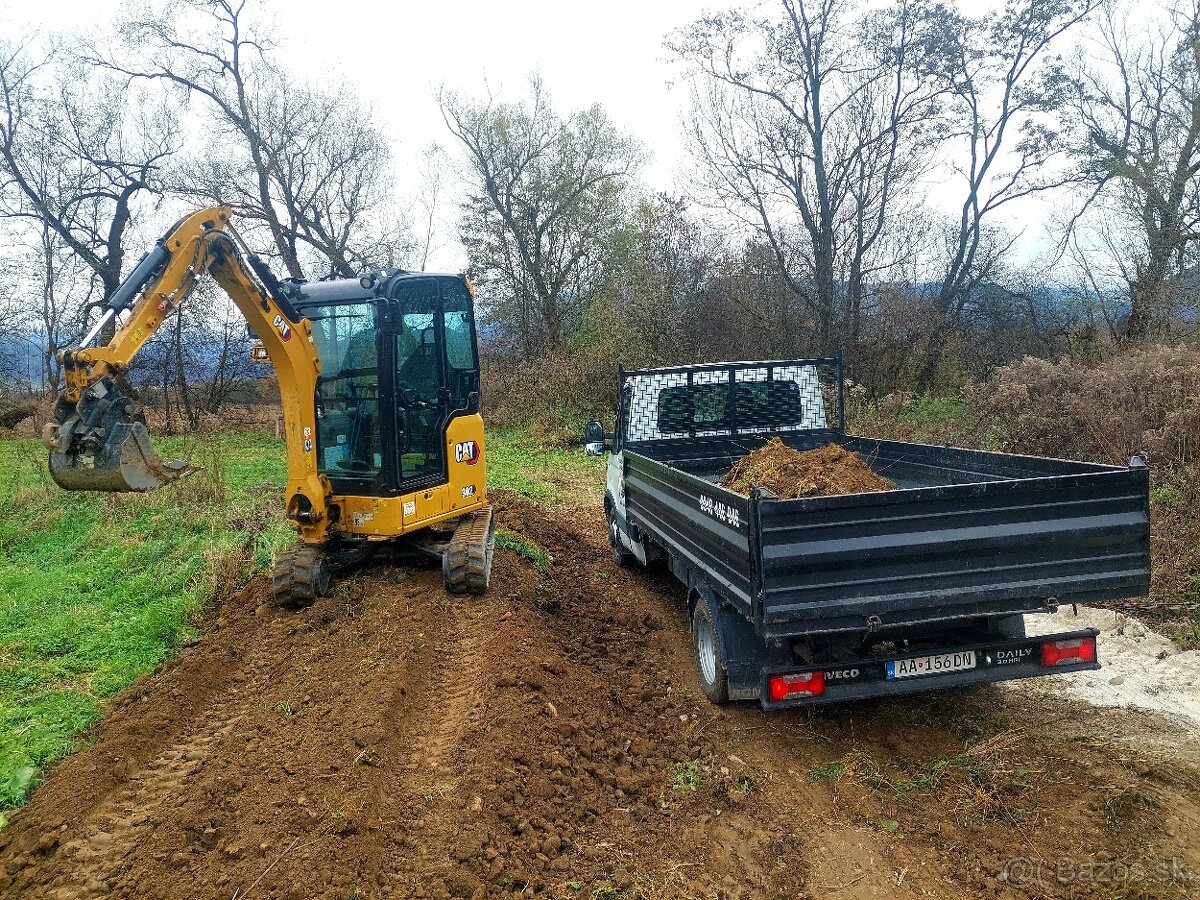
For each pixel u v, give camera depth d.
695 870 3.76
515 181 27.09
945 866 3.68
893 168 18.97
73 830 4.11
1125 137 16.94
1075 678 5.51
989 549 4.19
